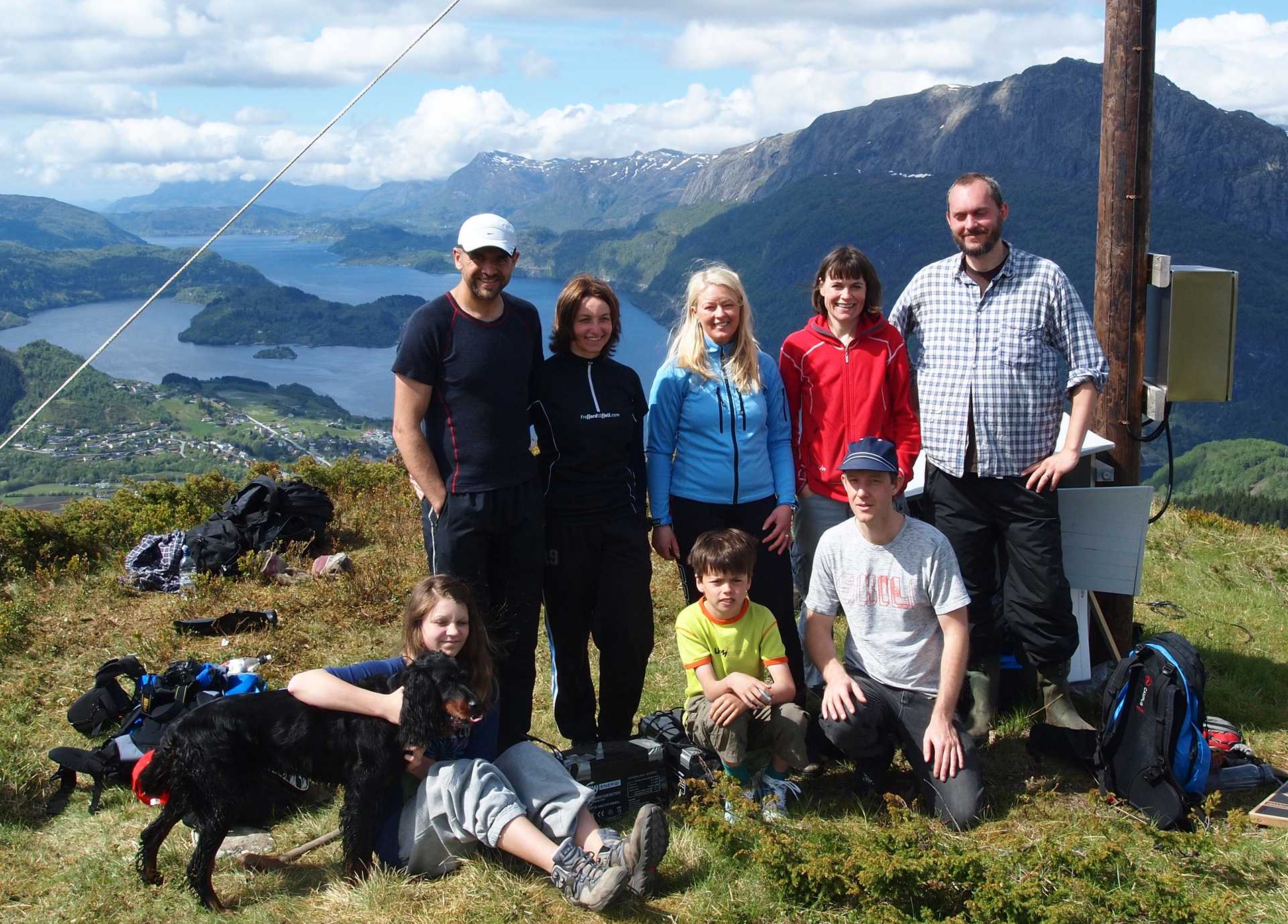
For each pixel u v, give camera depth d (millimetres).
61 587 7168
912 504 5117
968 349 4316
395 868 3459
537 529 4094
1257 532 9398
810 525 4719
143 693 4500
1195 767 3816
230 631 6258
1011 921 3051
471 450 3906
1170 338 4762
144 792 3410
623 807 3885
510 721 4133
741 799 3580
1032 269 4242
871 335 4527
